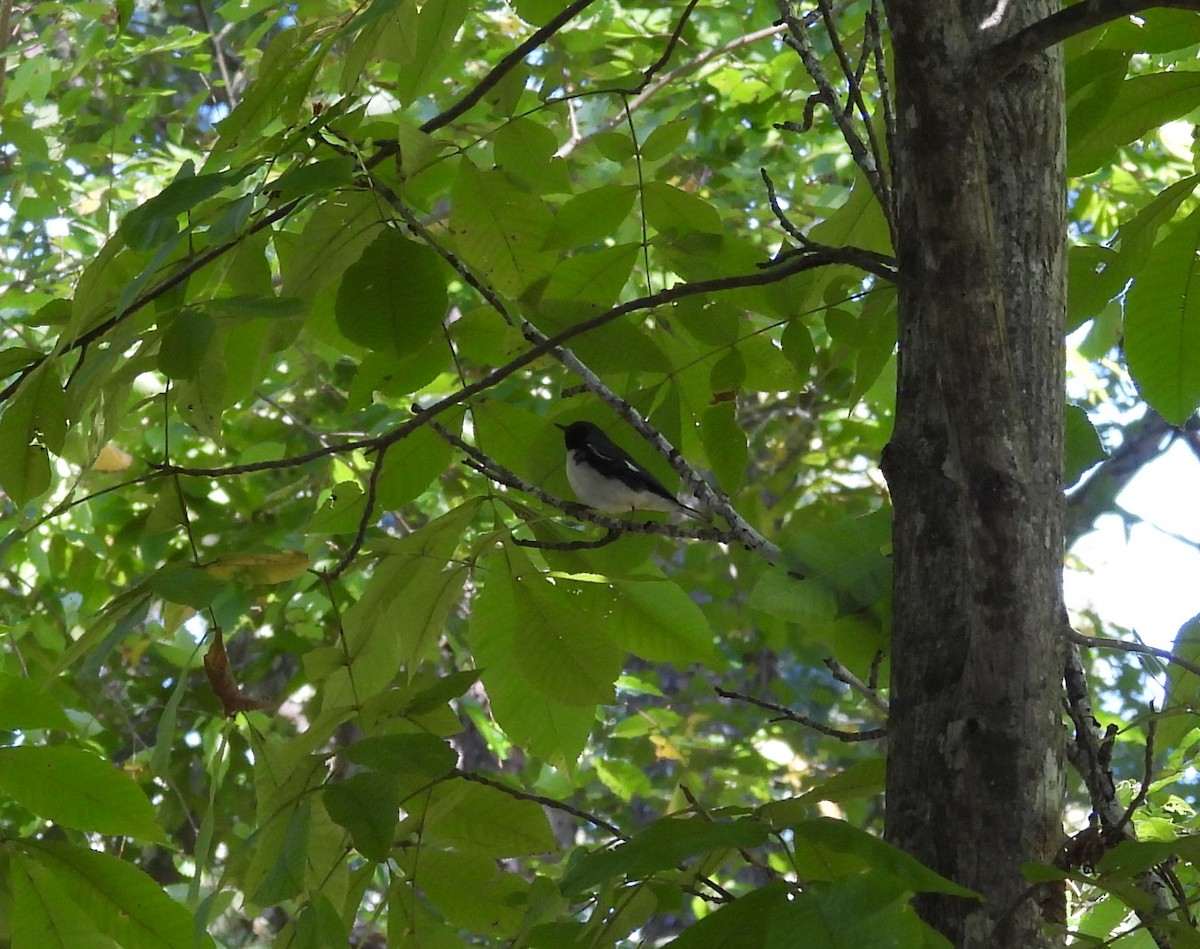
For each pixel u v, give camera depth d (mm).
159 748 4793
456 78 15578
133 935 4859
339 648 6238
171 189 5254
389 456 7461
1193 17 5762
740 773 16578
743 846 3266
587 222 7180
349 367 16375
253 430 15883
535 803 5961
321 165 5176
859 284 8117
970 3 5172
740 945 2955
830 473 18641
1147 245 6242
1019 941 4164
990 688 4387
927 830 4410
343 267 6195
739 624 16688
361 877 5707
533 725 6500
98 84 17562
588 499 8242
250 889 4988
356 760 4629
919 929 2689
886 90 6461
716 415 7695
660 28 16594
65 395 5609
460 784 5840
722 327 7422
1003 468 4426
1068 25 4254
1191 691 6035
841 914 2750
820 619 5852
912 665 4738
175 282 5770
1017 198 5125
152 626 14047
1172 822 8703
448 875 5797
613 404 7055
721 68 16281
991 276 4434
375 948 15398
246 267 6199
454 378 14734
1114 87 5867
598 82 15883
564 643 6180
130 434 14727
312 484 14930
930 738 4547
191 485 14453
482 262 7348
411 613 6348
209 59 17016
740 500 16312
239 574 5688
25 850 4820
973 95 4391
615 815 20797
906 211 4812
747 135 17359
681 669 6902
